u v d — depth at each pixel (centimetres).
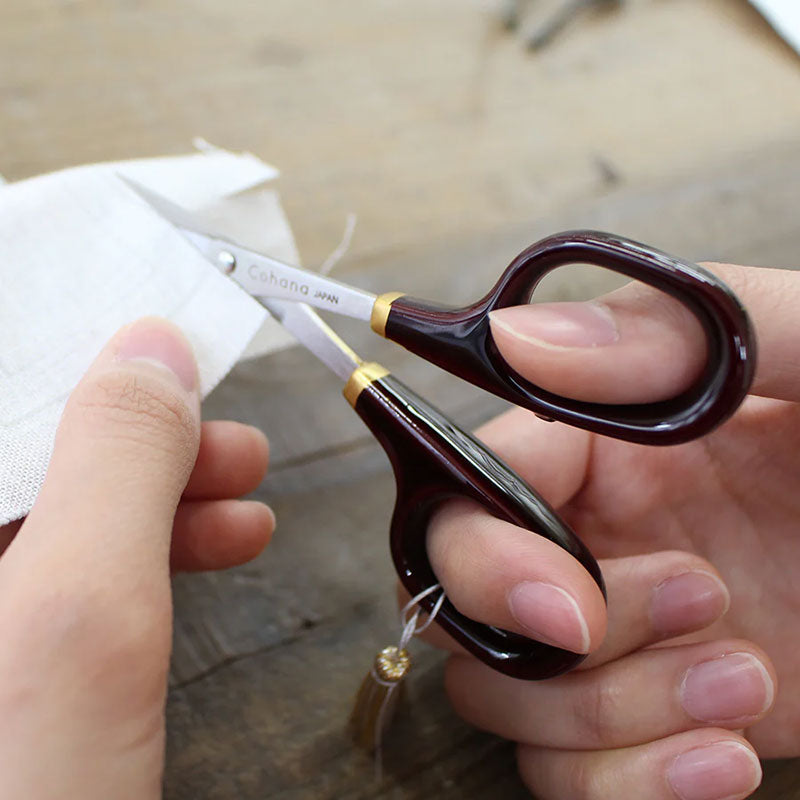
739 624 28
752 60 40
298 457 30
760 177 36
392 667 25
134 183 27
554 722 26
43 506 22
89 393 23
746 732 27
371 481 30
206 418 30
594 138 36
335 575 28
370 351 31
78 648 21
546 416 23
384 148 35
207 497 27
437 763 27
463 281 33
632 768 25
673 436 22
